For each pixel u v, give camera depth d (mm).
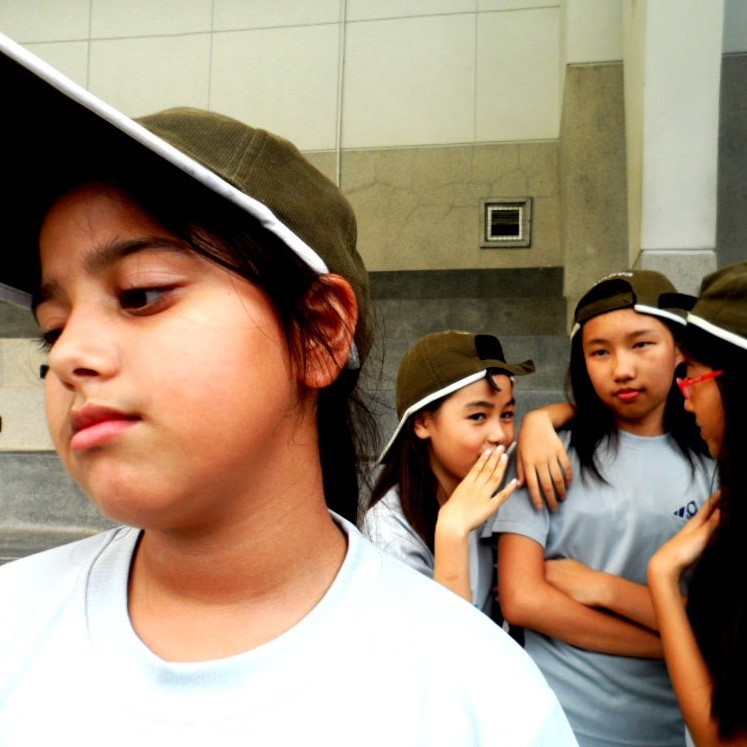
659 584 934
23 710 398
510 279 3994
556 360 3012
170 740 363
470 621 436
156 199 362
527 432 1244
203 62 4316
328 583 429
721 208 2910
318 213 435
